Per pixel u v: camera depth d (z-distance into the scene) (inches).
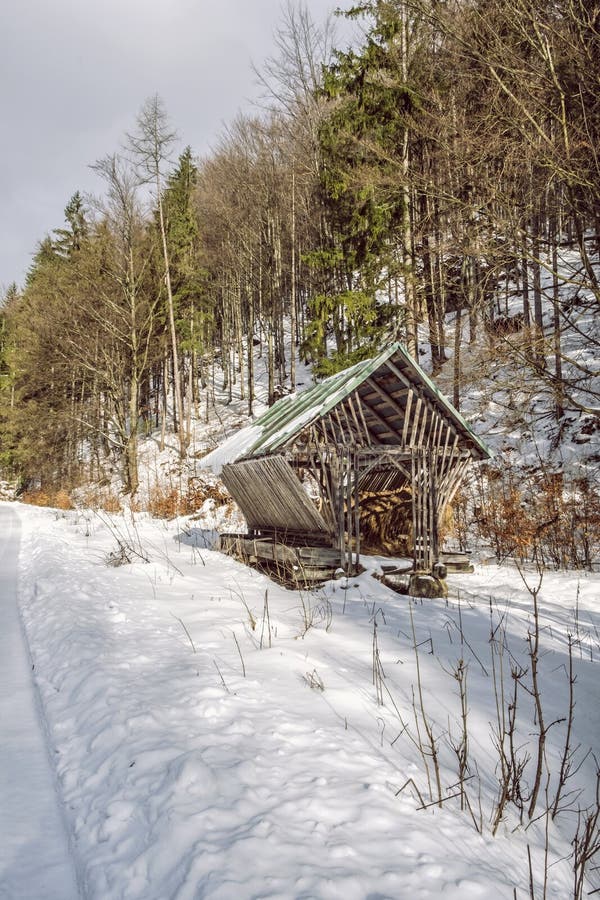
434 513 419.5
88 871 112.6
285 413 496.4
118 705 181.6
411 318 803.4
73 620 290.4
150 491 1131.9
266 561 497.7
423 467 420.5
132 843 118.3
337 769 144.9
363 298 792.9
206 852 107.9
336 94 819.4
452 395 805.9
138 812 127.8
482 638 274.4
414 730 173.6
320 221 1055.0
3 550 647.8
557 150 474.3
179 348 1472.7
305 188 1153.4
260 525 541.6
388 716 180.9
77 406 1455.5
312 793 131.8
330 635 269.0
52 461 1658.5
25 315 1435.8
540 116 506.0
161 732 163.0
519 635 283.9
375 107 791.1
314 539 450.0
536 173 549.6
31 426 1563.7
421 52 742.5
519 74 497.7
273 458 418.6
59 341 1263.5
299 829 117.7
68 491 1526.8
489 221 538.3
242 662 212.5
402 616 312.2
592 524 513.0
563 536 526.0
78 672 219.6
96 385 1385.3
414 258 791.7
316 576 396.8
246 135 1409.9
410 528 504.4
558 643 274.2
